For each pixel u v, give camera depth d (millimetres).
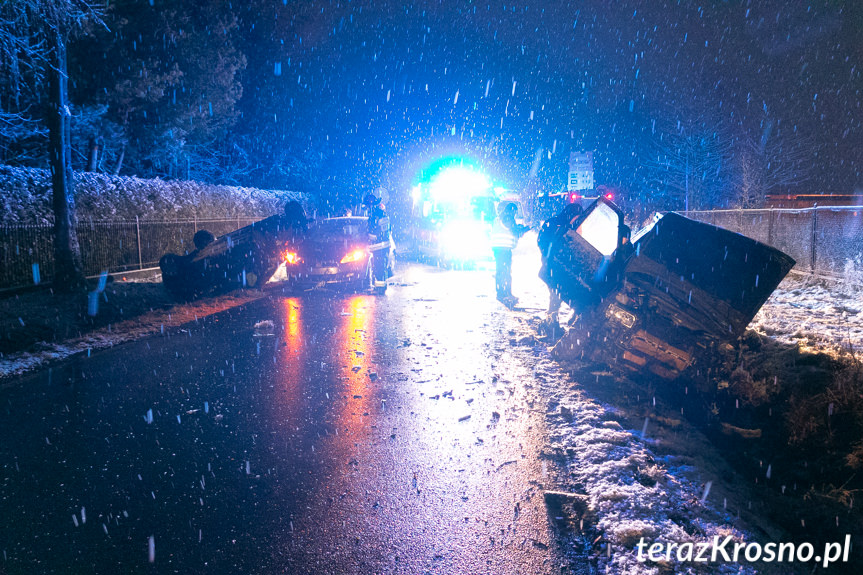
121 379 6547
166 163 24922
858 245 10867
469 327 9320
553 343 8086
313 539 3266
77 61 17438
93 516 3535
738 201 25516
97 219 15500
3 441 4742
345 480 4000
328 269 13195
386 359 7355
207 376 6641
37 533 3344
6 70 12852
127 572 2967
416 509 3592
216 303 11977
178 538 3287
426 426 5016
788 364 6055
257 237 12805
